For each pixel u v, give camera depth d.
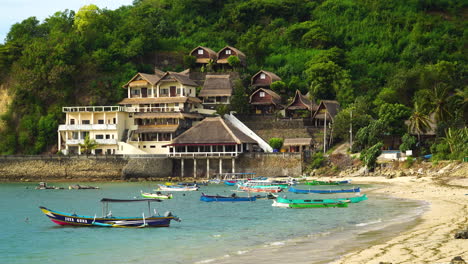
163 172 109.31
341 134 113.00
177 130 116.25
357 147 108.50
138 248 42.03
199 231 49.44
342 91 131.38
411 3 188.00
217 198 75.38
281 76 147.25
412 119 104.12
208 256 37.62
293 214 59.66
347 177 99.56
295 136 118.00
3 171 112.25
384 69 147.38
